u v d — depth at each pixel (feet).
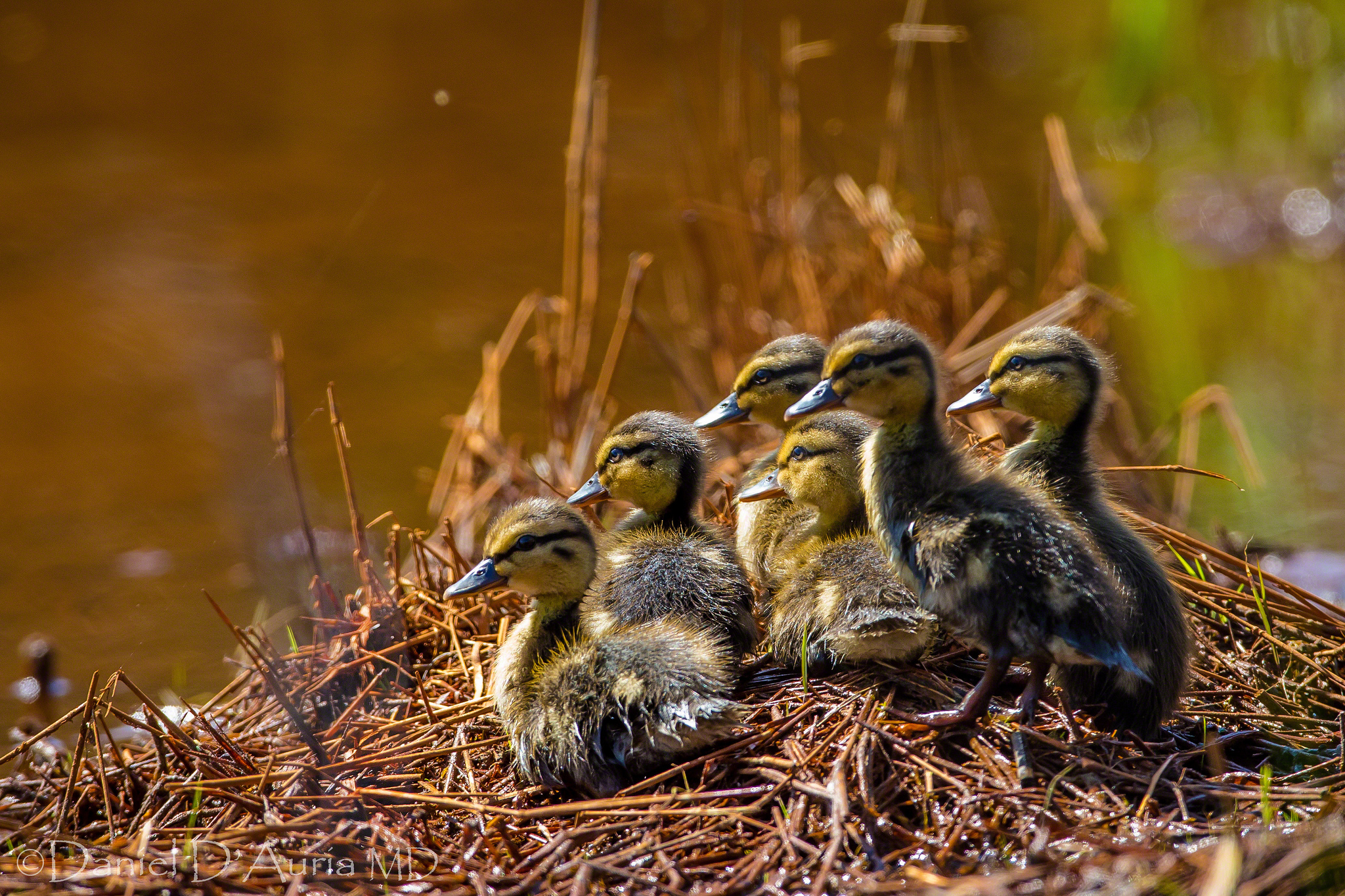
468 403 56.18
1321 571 39.52
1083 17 106.73
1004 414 42.14
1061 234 67.21
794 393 35.27
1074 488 29.89
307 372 59.36
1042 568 25.30
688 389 48.21
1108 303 46.32
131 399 57.52
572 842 25.07
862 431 31.81
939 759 25.35
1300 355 58.34
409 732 29.63
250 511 48.08
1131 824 23.80
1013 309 49.47
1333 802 23.73
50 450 53.42
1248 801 24.50
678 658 26.73
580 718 26.71
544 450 51.31
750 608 31.09
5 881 24.29
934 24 106.93
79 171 83.87
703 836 24.45
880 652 28.02
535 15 115.85
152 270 69.41
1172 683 27.14
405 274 68.64
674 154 78.95
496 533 29.89
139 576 44.65
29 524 48.06
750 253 50.83
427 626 33.96
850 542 30.12
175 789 26.99
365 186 81.20
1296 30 81.10
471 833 25.82
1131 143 86.02
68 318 64.64
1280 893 20.93
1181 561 33.81
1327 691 29.04
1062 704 27.35
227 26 115.55
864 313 48.75
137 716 35.91
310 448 53.01
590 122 49.37
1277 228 73.36
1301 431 50.60
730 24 64.64
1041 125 87.61
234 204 78.07
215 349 60.90
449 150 86.38
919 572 26.73
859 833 23.89
